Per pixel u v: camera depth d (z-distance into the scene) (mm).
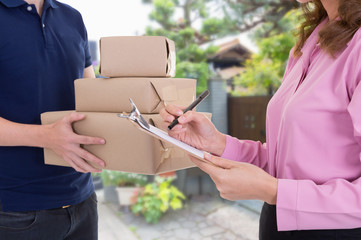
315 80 672
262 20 4129
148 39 804
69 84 1078
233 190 652
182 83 857
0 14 919
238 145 928
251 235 2982
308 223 624
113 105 805
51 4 1048
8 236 946
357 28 635
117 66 814
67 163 870
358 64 594
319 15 854
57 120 873
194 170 3943
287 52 3969
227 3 4094
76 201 1058
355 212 588
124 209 3512
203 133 908
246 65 4414
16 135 826
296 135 676
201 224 3230
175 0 4129
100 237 2949
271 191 631
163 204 3291
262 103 4020
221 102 4363
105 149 789
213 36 4270
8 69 935
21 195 954
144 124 625
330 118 642
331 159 655
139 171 755
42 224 980
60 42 1050
